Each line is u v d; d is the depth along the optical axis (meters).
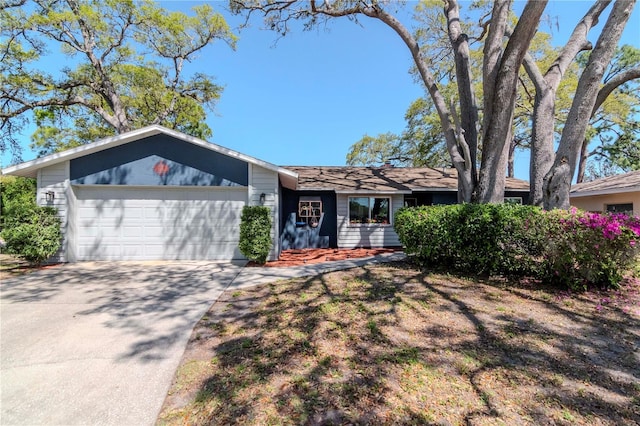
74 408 2.27
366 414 2.17
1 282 6.25
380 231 12.56
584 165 22.45
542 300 4.68
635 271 5.45
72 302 4.93
